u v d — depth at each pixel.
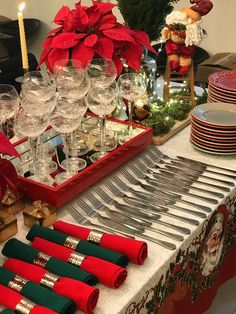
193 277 1.27
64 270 0.93
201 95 1.96
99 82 1.37
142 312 1.00
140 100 1.61
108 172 1.33
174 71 1.79
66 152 1.34
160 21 1.65
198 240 1.20
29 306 0.84
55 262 0.95
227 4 2.99
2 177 0.94
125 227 1.13
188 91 1.90
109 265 0.94
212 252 1.35
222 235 1.39
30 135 1.19
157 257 1.04
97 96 1.34
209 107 1.63
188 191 1.30
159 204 1.24
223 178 1.38
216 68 2.43
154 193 1.29
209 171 1.41
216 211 1.25
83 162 1.31
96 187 1.30
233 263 1.65
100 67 1.39
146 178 1.37
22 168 1.26
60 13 1.48
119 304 0.90
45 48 1.45
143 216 1.18
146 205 1.23
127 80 1.46
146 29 1.64
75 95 1.32
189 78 1.81
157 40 1.74
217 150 1.51
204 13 1.66
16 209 1.18
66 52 1.38
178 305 1.23
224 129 1.47
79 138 1.45
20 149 1.34
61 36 1.38
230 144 1.50
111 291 0.94
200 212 1.21
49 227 1.13
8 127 1.43
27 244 1.06
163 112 1.71
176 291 1.17
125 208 1.21
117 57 1.45
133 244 0.99
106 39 1.39
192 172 1.40
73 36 1.38
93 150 1.39
